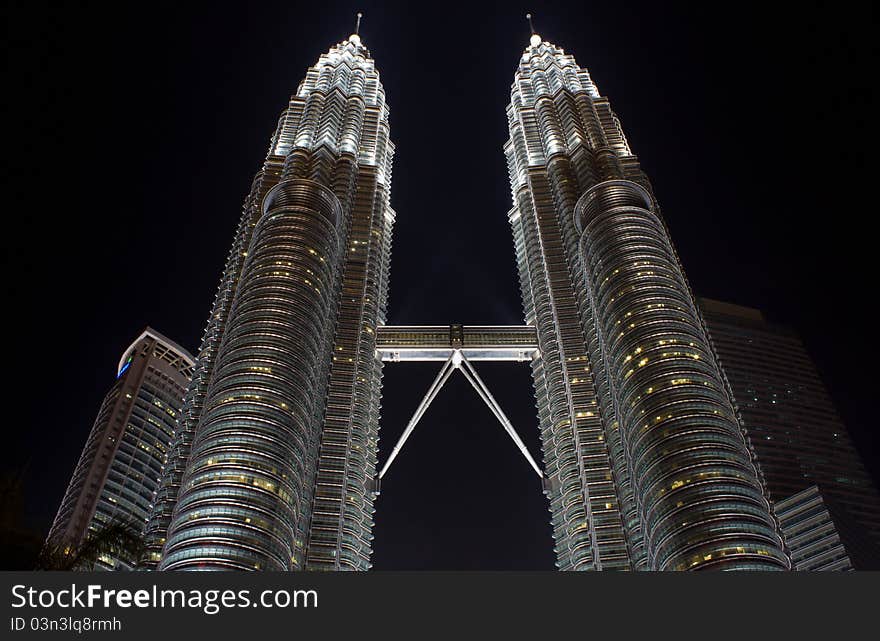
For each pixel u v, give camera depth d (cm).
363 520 18412
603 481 18362
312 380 17412
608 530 17488
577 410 19925
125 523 3978
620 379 17388
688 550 13625
